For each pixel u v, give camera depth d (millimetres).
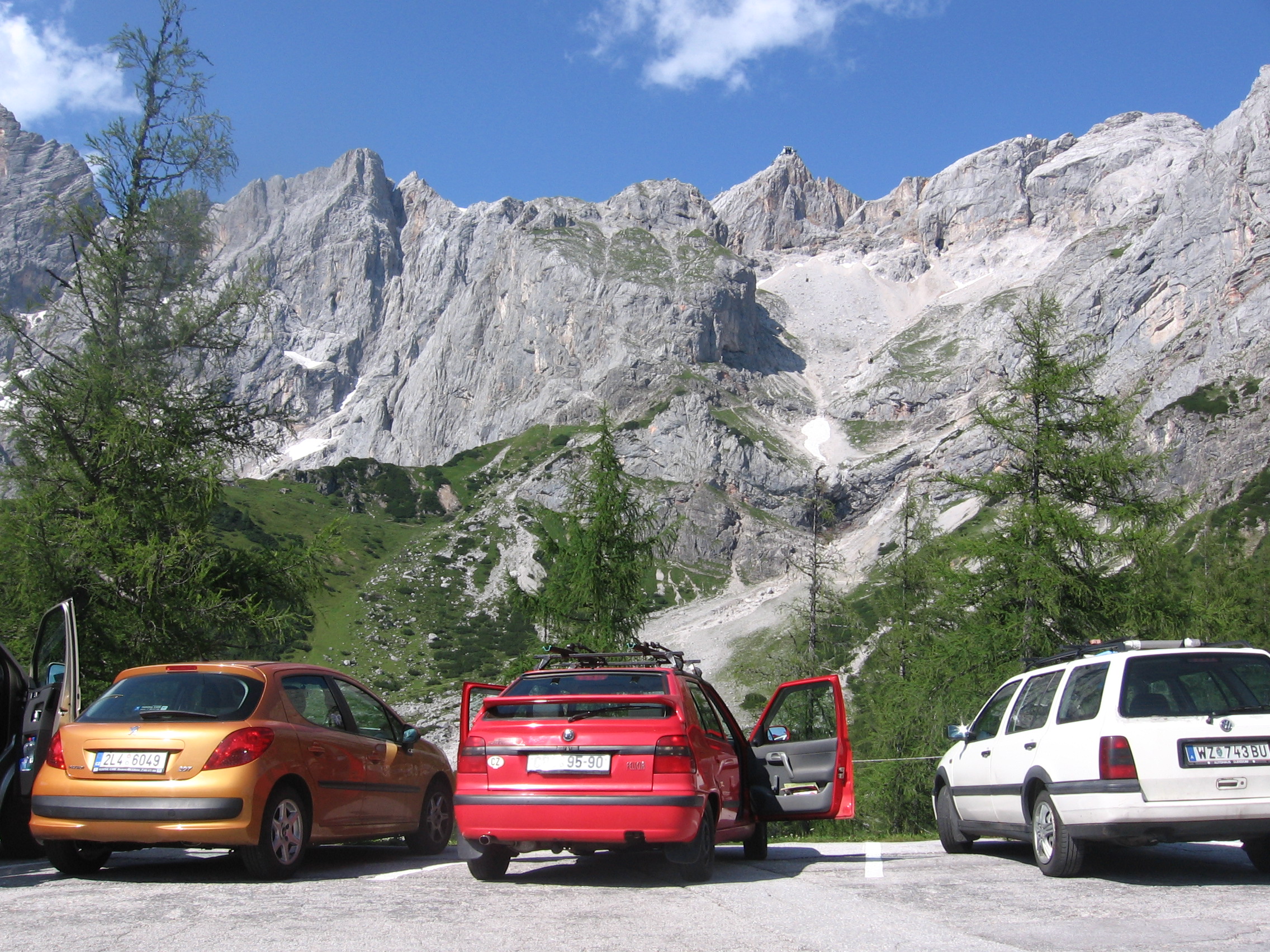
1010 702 10781
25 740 10203
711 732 9594
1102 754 8352
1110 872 9133
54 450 18078
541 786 8289
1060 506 21875
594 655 10930
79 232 19406
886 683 33156
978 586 22219
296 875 9172
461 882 8781
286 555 18672
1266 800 8109
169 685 9375
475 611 141000
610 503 24734
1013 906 7273
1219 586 36375
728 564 175750
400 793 11031
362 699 11180
